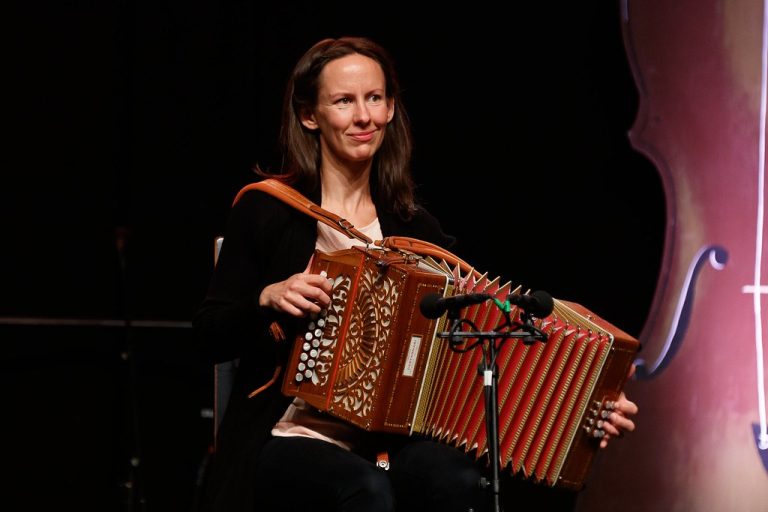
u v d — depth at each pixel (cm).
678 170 1348
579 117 1412
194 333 830
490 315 797
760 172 1309
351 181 877
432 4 1443
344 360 759
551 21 1417
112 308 1556
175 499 1473
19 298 1546
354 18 1447
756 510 1291
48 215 1559
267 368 827
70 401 1490
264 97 1479
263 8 1470
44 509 1434
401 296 746
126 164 1535
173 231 1541
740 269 1317
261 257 842
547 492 1294
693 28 1338
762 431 1294
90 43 1531
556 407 823
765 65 1304
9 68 1528
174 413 1506
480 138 1444
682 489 1316
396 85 895
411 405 769
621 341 821
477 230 1447
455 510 762
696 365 1327
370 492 732
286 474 762
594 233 1409
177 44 1509
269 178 879
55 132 1543
